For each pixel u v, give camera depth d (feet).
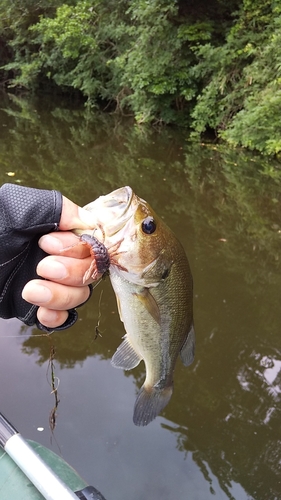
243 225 5.79
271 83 9.41
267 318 3.88
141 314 1.40
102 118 14.19
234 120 10.41
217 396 3.00
